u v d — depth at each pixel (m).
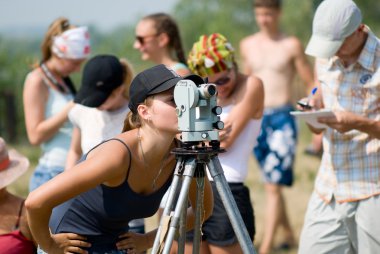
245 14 48.94
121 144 6.79
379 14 45.19
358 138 8.73
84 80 9.31
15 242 7.26
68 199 6.69
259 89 9.25
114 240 7.33
